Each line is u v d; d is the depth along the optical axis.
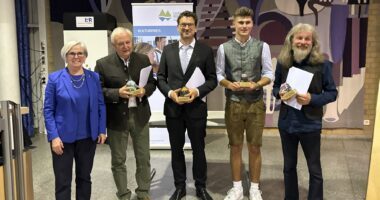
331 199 3.37
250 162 3.22
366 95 5.44
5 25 4.88
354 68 5.38
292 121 2.78
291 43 2.75
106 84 3.00
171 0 5.56
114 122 3.01
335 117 5.51
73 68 2.60
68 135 2.61
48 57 5.91
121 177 3.12
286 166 2.92
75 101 2.59
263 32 5.45
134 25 4.67
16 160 2.33
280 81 2.94
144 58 3.08
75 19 4.95
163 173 4.11
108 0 5.62
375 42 5.30
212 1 5.44
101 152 4.96
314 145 2.79
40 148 5.22
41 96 6.04
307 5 5.32
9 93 4.99
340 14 5.28
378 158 2.17
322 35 5.34
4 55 4.92
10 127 2.26
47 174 4.14
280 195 3.46
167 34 4.66
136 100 3.06
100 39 4.98
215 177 3.96
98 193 3.56
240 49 3.02
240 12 2.94
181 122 3.16
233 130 3.14
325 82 2.74
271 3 5.38
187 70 3.04
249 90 2.98
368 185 2.19
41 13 5.82
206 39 5.51
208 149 5.05
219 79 3.07
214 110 5.56
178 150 3.24
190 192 3.53
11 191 2.26
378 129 2.17
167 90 3.06
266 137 5.60
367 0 5.22
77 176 2.79
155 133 5.00
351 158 4.55
